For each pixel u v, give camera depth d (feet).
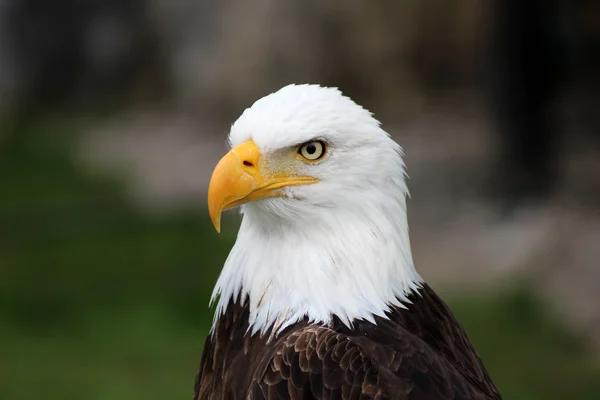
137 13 82.07
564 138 62.90
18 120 82.28
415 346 17.66
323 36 76.54
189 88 79.15
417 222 55.01
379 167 18.56
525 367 38.47
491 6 58.08
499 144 58.08
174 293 48.24
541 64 55.62
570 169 60.08
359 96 77.20
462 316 42.52
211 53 78.54
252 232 19.29
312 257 18.53
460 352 18.85
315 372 17.02
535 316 42.04
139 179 66.69
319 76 76.64
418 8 76.59
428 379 17.10
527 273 45.55
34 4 83.10
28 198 63.93
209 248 54.19
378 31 76.84
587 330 40.70
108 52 82.99
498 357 39.19
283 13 76.38
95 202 62.49
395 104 76.79
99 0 82.64
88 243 56.29
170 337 43.60
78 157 72.84
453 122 73.10
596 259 44.91
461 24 76.23
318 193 18.45
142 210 61.05
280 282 18.65
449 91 77.15
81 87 83.97
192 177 66.13
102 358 41.55
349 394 16.74
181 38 79.87
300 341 17.48
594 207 52.21
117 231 57.72
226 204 18.67
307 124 18.34
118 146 74.43
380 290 18.45
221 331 19.43
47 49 83.56
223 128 75.41
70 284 50.11
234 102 77.25
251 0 77.51
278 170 18.56
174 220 59.00
